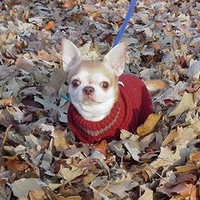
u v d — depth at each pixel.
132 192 0.91
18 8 2.01
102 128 1.00
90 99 0.97
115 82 1.03
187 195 0.88
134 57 1.49
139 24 1.90
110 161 0.97
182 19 1.93
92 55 1.46
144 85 1.11
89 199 0.87
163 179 0.90
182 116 1.07
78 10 2.02
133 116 1.02
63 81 1.30
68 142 1.04
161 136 1.01
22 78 1.35
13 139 1.04
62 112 1.19
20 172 0.94
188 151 0.97
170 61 1.44
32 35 1.71
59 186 0.90
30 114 1.17
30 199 0.87
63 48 1.07
